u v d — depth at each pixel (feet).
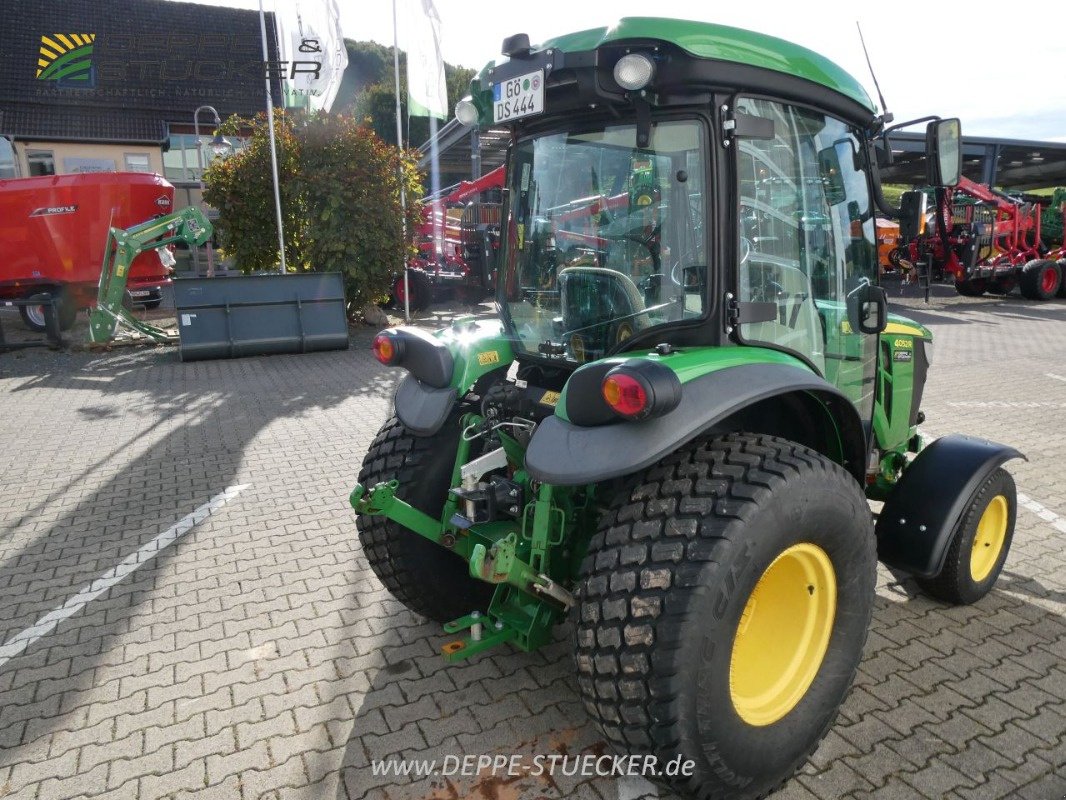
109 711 9.27
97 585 12.56
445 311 47.85
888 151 9.82
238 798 7.79
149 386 27.63
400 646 10.57
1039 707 8.97
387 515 8.84
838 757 8.18
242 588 12.39
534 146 9.23
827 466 7.33
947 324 43.68
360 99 126.62
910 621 10.92
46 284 40.29
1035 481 16.92
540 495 8.02
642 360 6.73
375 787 7.91
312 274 33.58
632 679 6.43
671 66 7.29
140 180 40.01
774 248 8.46
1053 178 100.32
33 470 18.48
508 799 7.70
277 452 19.80
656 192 8.04
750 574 6.62
